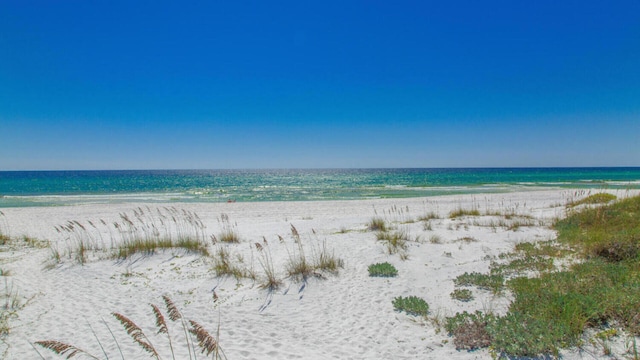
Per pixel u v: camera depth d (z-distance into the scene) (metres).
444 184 50.62
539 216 14.18
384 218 16.73
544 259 7.09
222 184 61.78
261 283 7.43
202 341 2.69
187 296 7.12
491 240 9.86
